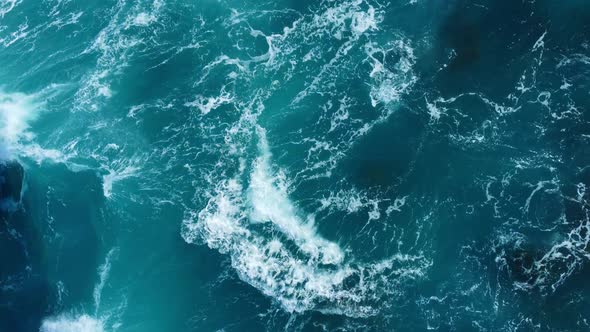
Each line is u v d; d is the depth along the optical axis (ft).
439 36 397.39
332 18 413.18
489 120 361.10
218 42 409.08
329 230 334.03
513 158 347.77
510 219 328.90
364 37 402.52
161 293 320.91
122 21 423.64
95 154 367.45
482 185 341.21
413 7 413.39
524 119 358.84
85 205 349.82
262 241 332.60
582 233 320.29
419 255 322.96
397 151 357.00
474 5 408.46
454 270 316.81
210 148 365.40
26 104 390.42
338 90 381.81
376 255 324.39
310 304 311.88
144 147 368.27
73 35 422.41
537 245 319.06
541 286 307.78
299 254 327.26
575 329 295.07
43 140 374.22
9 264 330.54
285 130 369.50
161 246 335.06
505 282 310.86
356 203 341.62
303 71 392.47
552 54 381.19
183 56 404.36
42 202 350.64
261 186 350.43
